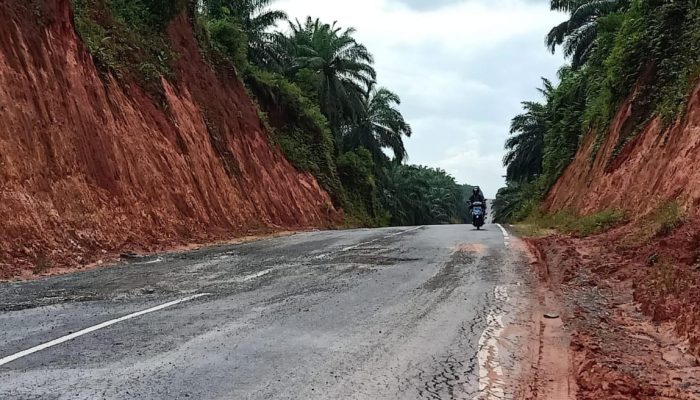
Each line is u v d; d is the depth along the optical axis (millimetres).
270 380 5254
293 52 49344
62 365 5543
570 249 13156
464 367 5711
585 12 35406
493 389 5156
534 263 12531
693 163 12477
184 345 6238
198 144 23391
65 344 6207
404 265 12188
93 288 9422
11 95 14164
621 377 5254
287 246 16359
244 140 29344
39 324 7027
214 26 34438
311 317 7539
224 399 4801
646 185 15266
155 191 18391
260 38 44719
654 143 16156
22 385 5008
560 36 37250
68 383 5074
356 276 10734
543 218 28750
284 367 5602
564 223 20812
